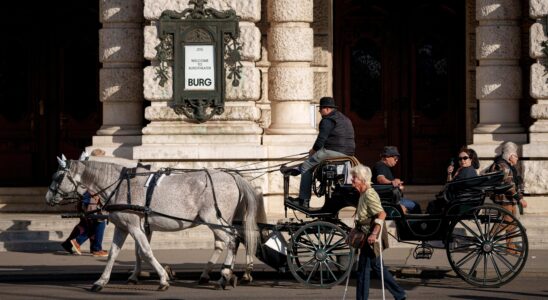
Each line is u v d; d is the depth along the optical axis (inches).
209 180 660.1
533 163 852.6
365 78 1023.6
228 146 842.8
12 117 1042.1
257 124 878.4
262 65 919.0
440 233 657.6
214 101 845.2
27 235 820.0
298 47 883.4
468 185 654.5
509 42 879.7
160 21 842.8
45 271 712.4
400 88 1022.4
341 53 1020.5
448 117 1021.8
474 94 975.6
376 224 551.2
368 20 1022.4
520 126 882.8
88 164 661.3
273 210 863.7
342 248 652.7
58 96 1042.1
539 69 855.1
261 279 700.7
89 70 1040.2
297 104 887.7
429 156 1021.2
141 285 671.8
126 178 658.8
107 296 630.5
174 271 711.7
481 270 706.2
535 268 714.8
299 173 677.9
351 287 662.5
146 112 848.3
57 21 1045.2
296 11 884.0
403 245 822.5
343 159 666.8
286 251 655.8
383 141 1023.6
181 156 840.9
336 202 657.6
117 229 658.2
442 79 1023.0
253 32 845.2
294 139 872.3
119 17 891.4
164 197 655.8
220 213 655.8
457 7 1020.5
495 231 669.9
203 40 844.0
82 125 1040.2
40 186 1026.7
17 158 1039.0
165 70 845.8
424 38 1023.6
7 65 1039.6
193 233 828.0
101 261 757.9
